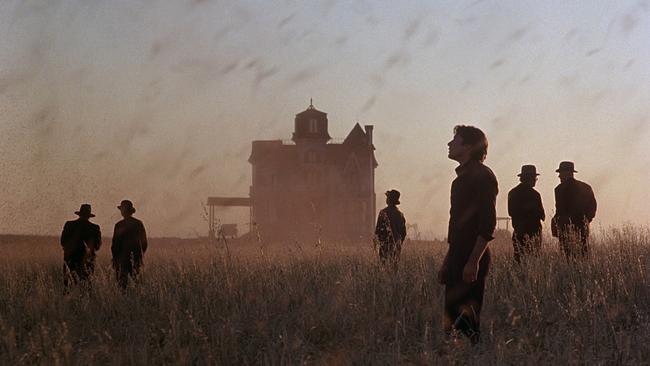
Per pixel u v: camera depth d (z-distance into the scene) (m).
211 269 12.51
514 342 8.17
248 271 12.14
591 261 11.77
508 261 12.39
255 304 10.39
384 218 13.98
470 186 7.68
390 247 13.80
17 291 11.69
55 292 11.62
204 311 10.23
